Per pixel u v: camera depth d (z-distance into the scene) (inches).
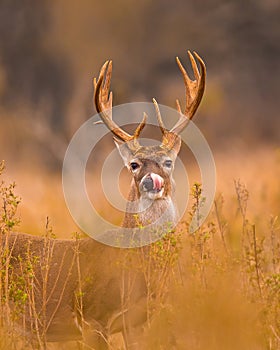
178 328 493.7
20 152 1818.4
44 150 1800.0
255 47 2353.6
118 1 2310.5
